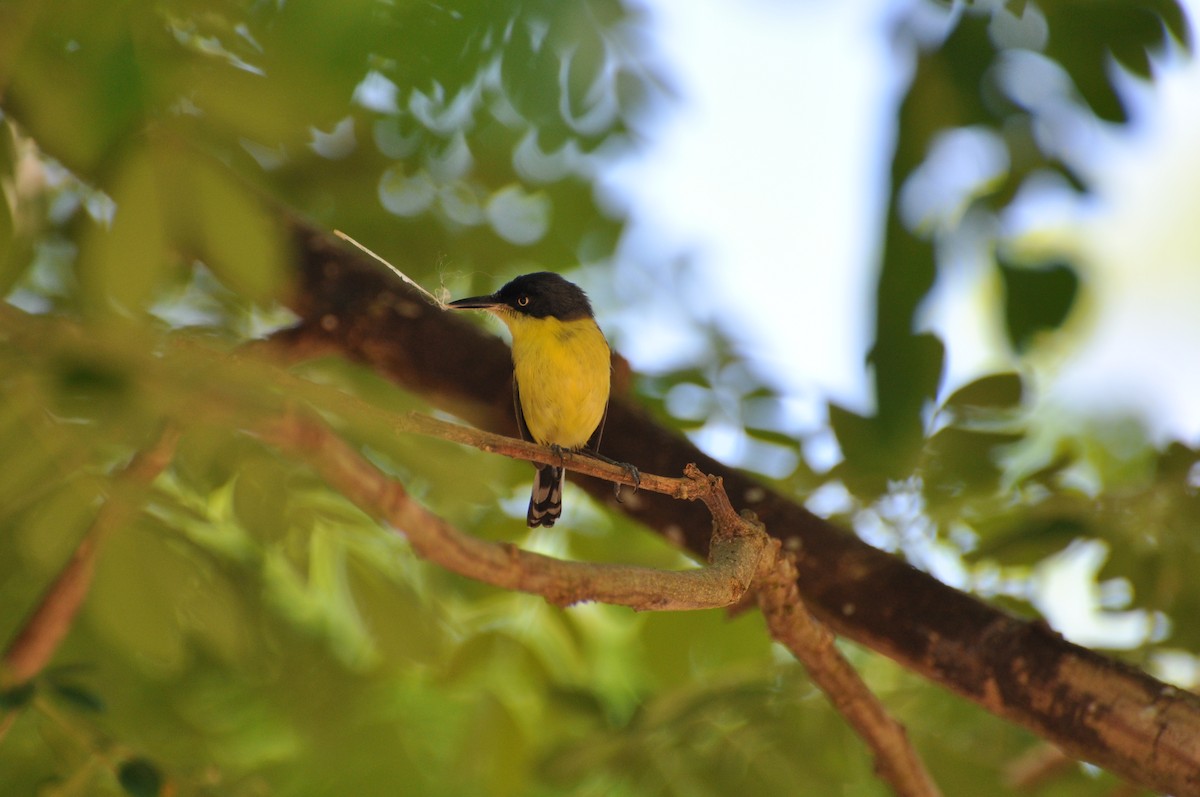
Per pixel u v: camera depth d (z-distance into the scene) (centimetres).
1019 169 801
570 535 1198
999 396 958
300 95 583
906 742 943
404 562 1024
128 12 538
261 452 827
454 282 1223
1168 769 800
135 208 528
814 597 923
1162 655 1044
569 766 1073
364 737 1182
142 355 537
